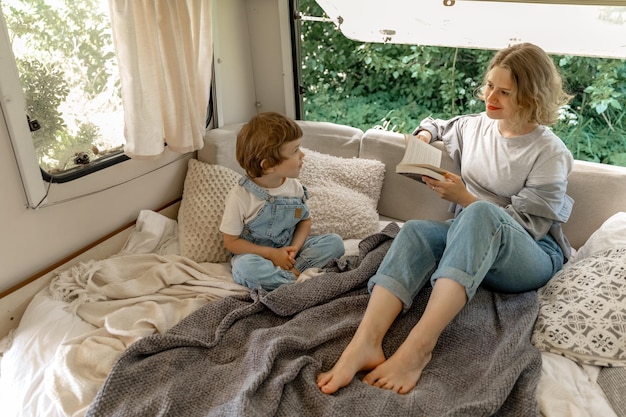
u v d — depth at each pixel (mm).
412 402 1064
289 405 1063
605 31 1632
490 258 1232
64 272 1455
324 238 1673
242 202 1566
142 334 1276
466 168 1676
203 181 1813
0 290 1356
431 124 1858
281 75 2295
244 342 1276
